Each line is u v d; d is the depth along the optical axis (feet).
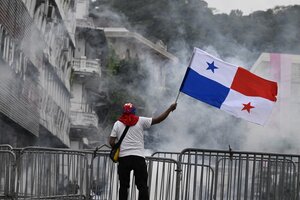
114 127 35.24
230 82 36.70
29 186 42.45
